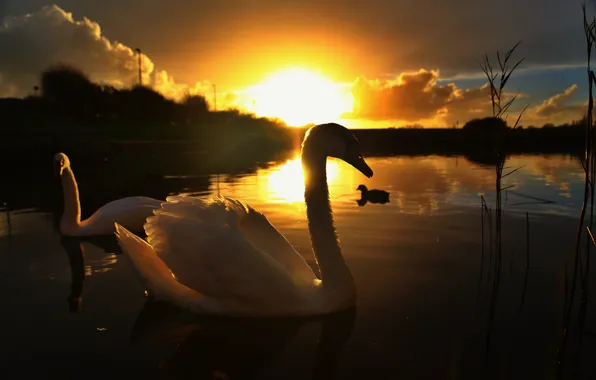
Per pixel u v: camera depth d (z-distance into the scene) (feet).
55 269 18.03
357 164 14.56
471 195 33.06
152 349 11.84
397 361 11.18
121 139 94.43
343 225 24.14
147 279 14.99
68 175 23.62
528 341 11.99
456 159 66.64
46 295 15.25
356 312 13.91
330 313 13.88
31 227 25.18
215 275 13.64
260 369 10.96
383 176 45.65
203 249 13.82
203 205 14.96
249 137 103.30
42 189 38.91
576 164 54.34
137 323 13.29
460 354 11.41
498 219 15.56
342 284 14.02
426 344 11.94
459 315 13.51
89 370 10.80
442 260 18.31
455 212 27.32
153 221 14.83
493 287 15.29
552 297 14.66
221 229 14.07
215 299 14.02
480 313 13.60
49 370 10.78
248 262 13.57
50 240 22.61
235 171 51.55
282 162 64.85
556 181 39.17
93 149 65.67
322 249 14.26
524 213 26.43
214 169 54.03
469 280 16.17
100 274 17.47
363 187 36.50
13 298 14.97
